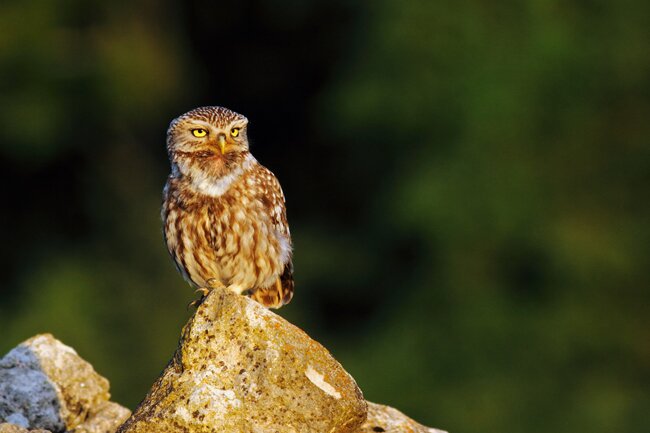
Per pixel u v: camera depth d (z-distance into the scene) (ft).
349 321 66.03
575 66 62.03
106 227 69.26
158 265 67.72
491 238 60.90
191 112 26.09
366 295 65.92
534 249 60.90
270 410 20.65
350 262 66.23
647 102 63.16
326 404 20.81
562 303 60.90
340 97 63.98
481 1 62.85
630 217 62.49
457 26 62.54
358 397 21.09
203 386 20.59
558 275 60.95
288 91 74.08
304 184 71.20
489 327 60.54
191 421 20.42
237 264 25.96
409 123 62.75
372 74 63.46
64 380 24.61
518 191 60.80
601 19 63.05
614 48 62.69
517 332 60.64
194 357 20.86
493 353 60.75
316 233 68.23
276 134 73.72
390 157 64.59
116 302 66.18
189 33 74.33
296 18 73.56
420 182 61.31
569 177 62.03
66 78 68.90
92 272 67.67
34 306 65.82
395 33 62.85
